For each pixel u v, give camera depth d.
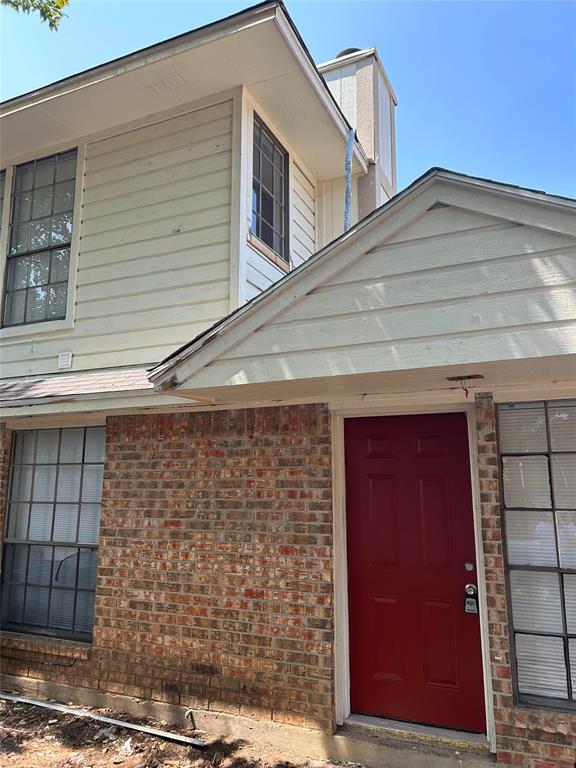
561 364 3.01
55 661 4.94
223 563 4.43
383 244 3.28
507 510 3.73
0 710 4.66
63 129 5.91
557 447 3.69
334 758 3.78
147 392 4.55
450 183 3.11
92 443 5.41
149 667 4.52
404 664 3.95
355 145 6.46
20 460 5.74
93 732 4.23
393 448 4.25
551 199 2.85
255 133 5.59
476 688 3.75
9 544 5.58
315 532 4.16
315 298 3.43
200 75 5.14
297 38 4.84
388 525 4.16
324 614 4.01
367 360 3.23
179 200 5.33
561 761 3.31
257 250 5.28
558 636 3.52
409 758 3.61
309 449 4.29
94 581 5.11
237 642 4.25
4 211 6.31
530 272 2.92
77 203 5.81
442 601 3.93
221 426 4.64
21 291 6.08
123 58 5.09
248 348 3.59
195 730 4.21
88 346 5.48
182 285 5.14
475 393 3.83
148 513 4.81
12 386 5.55
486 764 3.46
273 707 4.04
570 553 3.56
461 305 3.04
